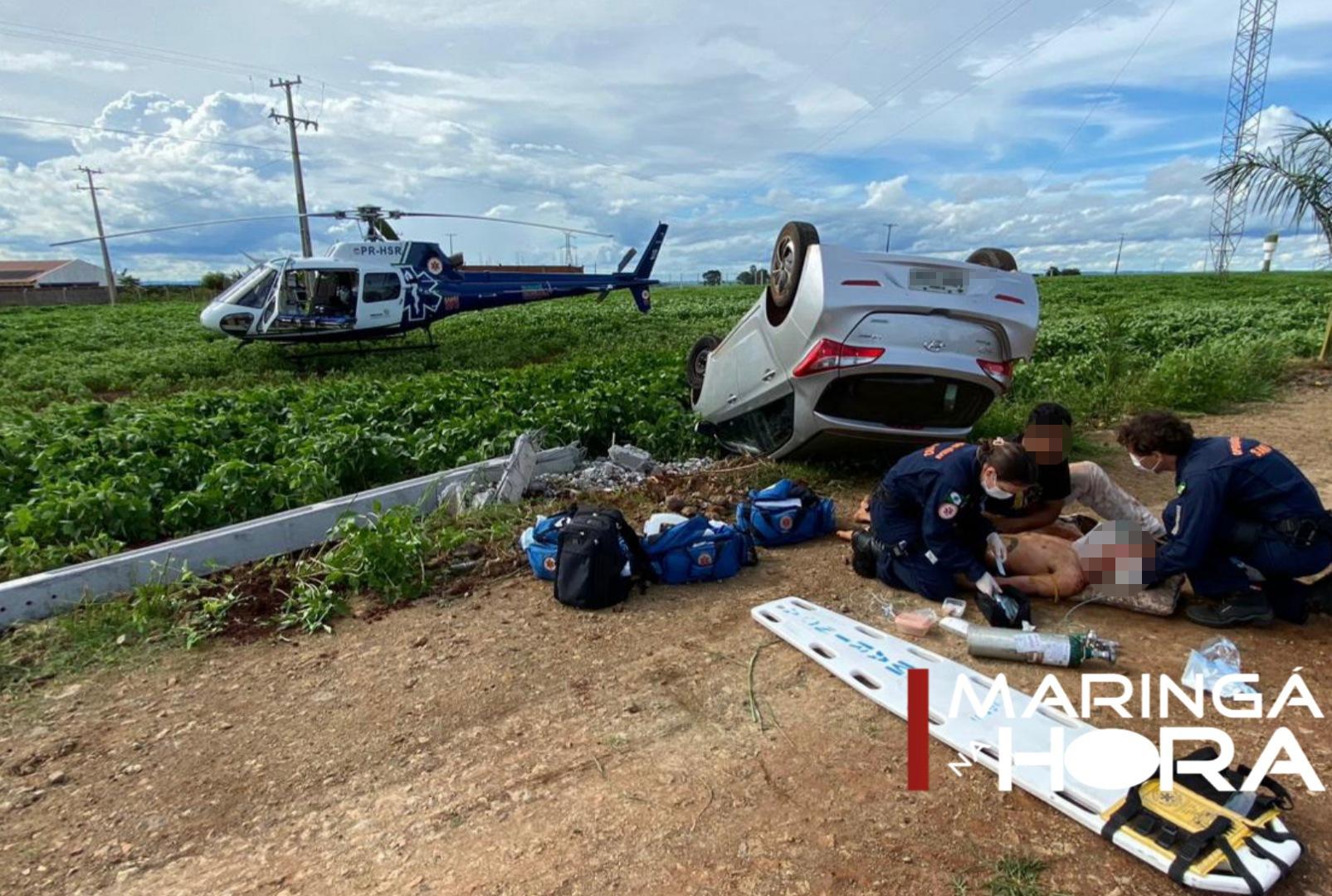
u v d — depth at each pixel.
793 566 5.26
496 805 2.91
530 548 5.07
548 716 3.50
